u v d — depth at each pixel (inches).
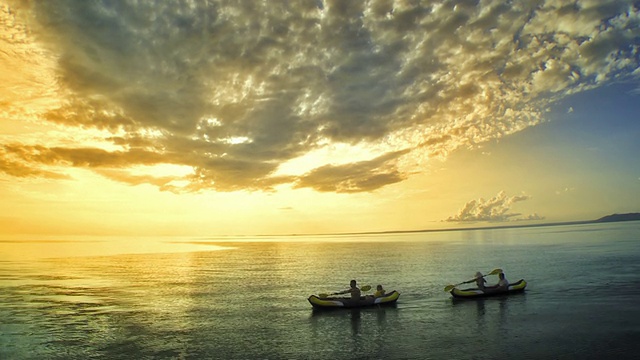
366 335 648.4
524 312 768.3
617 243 2551.7
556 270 1348.4
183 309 860.0
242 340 634.2
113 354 574.2
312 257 2279.8
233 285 1200.2
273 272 1535.4
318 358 547.5
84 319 773.9
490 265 1599.4
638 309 768.9
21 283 1248.2
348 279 1306.6
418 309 821.2
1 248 3184.1
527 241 3316.9
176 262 2022.6
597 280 1105.4
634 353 531.5
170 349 594.9
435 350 565.0
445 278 1291.8
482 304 850.1
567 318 713.6
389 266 1672.0
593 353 533.6
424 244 3484.3
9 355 571.2
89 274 1492.4
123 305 903.1
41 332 684.7
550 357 522.0
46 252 2758.4
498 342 590.9
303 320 754.8
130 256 2456.9
